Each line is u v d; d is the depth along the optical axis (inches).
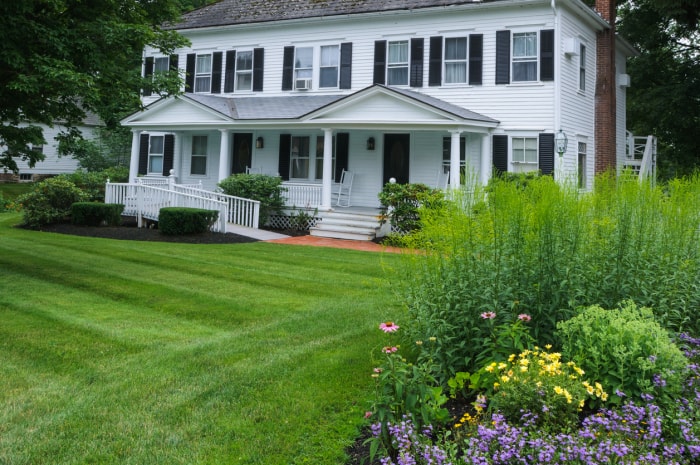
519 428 143.6
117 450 156.6
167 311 309.7
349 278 406.9
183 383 204.1
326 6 845.2
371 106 693.9
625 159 920.9
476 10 725.9
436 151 758.5
